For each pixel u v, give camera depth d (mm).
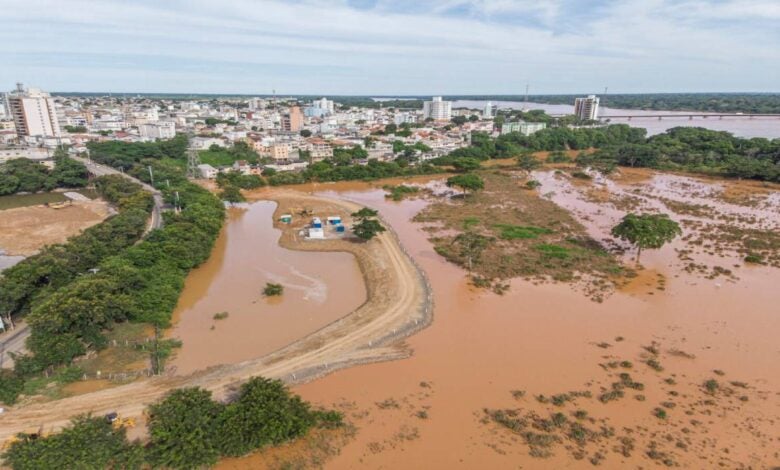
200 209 115875
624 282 82500
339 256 99625
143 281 71688
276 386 47469
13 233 117250
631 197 151250
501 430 46531
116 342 62344
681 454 42750
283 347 62719
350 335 64438
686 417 47812
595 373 55812
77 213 136125
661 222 92625
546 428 46500
